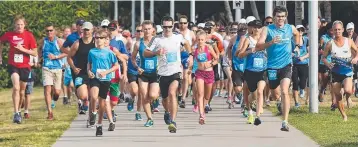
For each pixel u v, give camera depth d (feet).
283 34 93.09
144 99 104.01
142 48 100.99
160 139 91.35
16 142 90.74
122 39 122.11
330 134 92.63
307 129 98.07
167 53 95.66
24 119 119.65
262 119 112.57
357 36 130.00
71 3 241.55
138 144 87.10
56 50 122.52
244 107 117.60
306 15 278.05
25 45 113.39
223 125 106.11
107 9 322.96
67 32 142.31
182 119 115.44
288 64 92.99
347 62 105.70
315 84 119.65
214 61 108.99
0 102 164.76
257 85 99.19
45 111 134.31
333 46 106.22
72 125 109.09
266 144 85.76
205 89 109.40
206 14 325.83
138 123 110.11
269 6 157.99
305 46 135.23
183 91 134.31
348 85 106.11
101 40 94.63
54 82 124.77
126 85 148.36
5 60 205.46
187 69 129.49
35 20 219.82
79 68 100.63
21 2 218.18
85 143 88.58
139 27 120.67
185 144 86.58
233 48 121.49
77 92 101.19
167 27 95.81
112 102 104.22
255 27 99.19
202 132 97.96
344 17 280.92
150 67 100.83
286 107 91.81
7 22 215.92
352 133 93.35
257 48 92.53
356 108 126.52
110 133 97.91
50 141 91.09
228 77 135.23
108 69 94.68
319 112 120.37
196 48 109.40
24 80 114.52
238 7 183.73
